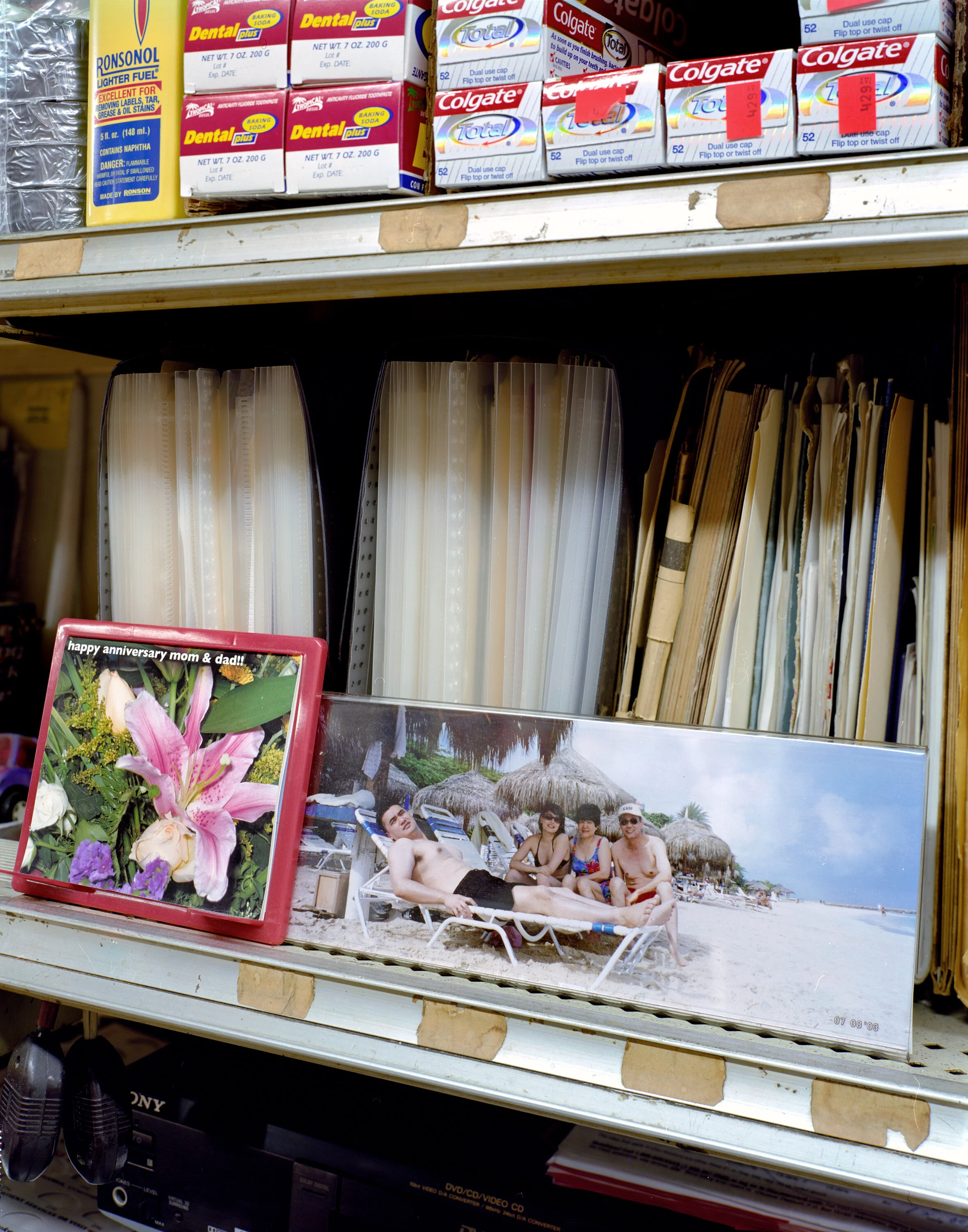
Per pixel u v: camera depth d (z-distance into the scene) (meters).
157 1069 1.06
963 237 0.58
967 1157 0.57
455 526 0.91
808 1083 0.60
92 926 0.82
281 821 0.79
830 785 0.66
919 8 0.59
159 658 0.86
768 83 0.63
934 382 0.87
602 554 0.88
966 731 0.71
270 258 0.77
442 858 0.76
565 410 0.88
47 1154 0.95
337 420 1.04
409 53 0.75
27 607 1.51
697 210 0.65
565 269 0.69
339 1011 0.72
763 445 0.80
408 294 0.78
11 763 1.33
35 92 0.91
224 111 0.80
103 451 1.05
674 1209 0.82
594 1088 0.65
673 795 0.70
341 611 1.01
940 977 0.73
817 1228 0.79
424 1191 0.87
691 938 0.68
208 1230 0.95
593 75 0.68
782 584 0.80
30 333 1.20
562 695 0.88
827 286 0.92
